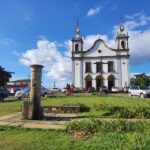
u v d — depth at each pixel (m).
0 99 31.12
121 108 12.41
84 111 14.16
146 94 31.92
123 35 62.25
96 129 7.37
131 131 7.16
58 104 16.62
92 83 62.31
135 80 91.12
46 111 14.45
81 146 5.89
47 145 6.10
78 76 63.03
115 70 61.72
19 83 89.00
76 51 63.59
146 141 5.75
